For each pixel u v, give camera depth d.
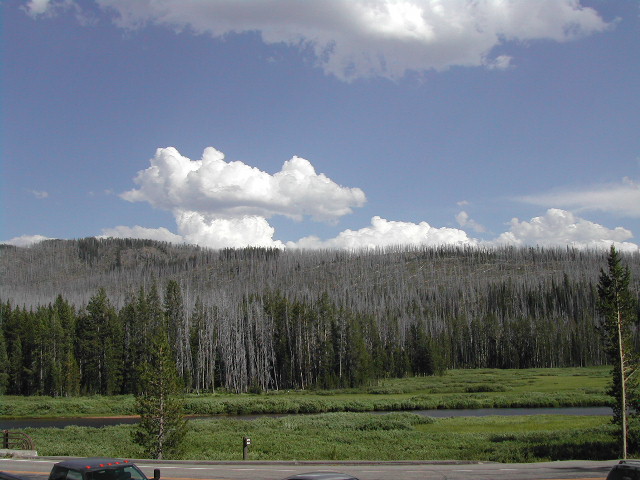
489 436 45.47
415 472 24.81
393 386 110.12
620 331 38.41
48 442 43.94
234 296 159.12
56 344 104.69
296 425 54.44
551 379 112.00
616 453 34.84
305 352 125.38
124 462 15.41
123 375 108.19
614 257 39.94
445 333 163.50
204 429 52.03
